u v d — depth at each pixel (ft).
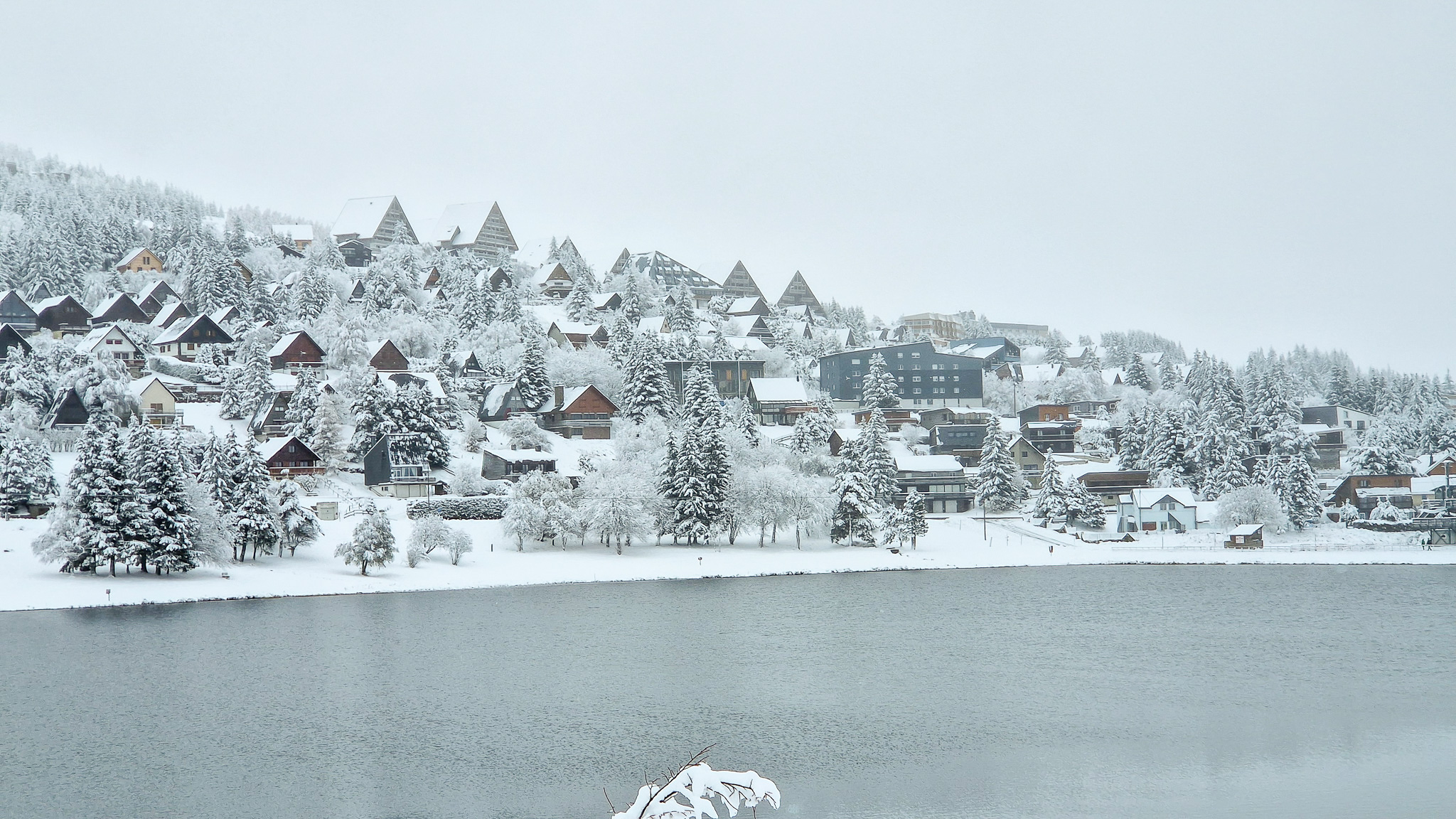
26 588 324.39
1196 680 253.24
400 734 212.02
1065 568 426.51
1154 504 492.95
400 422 456.45
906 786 185.37
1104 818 171.12
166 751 201.26
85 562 337.31
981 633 304.91
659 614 330.75
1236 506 479.41
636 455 489.67
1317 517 500.33
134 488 336.70
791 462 506.07
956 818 171.12
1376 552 455.22
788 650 283.79
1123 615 332.80
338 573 366.63
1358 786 184.75
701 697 238.68
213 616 314.14
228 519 352.49
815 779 188.34
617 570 391.04
